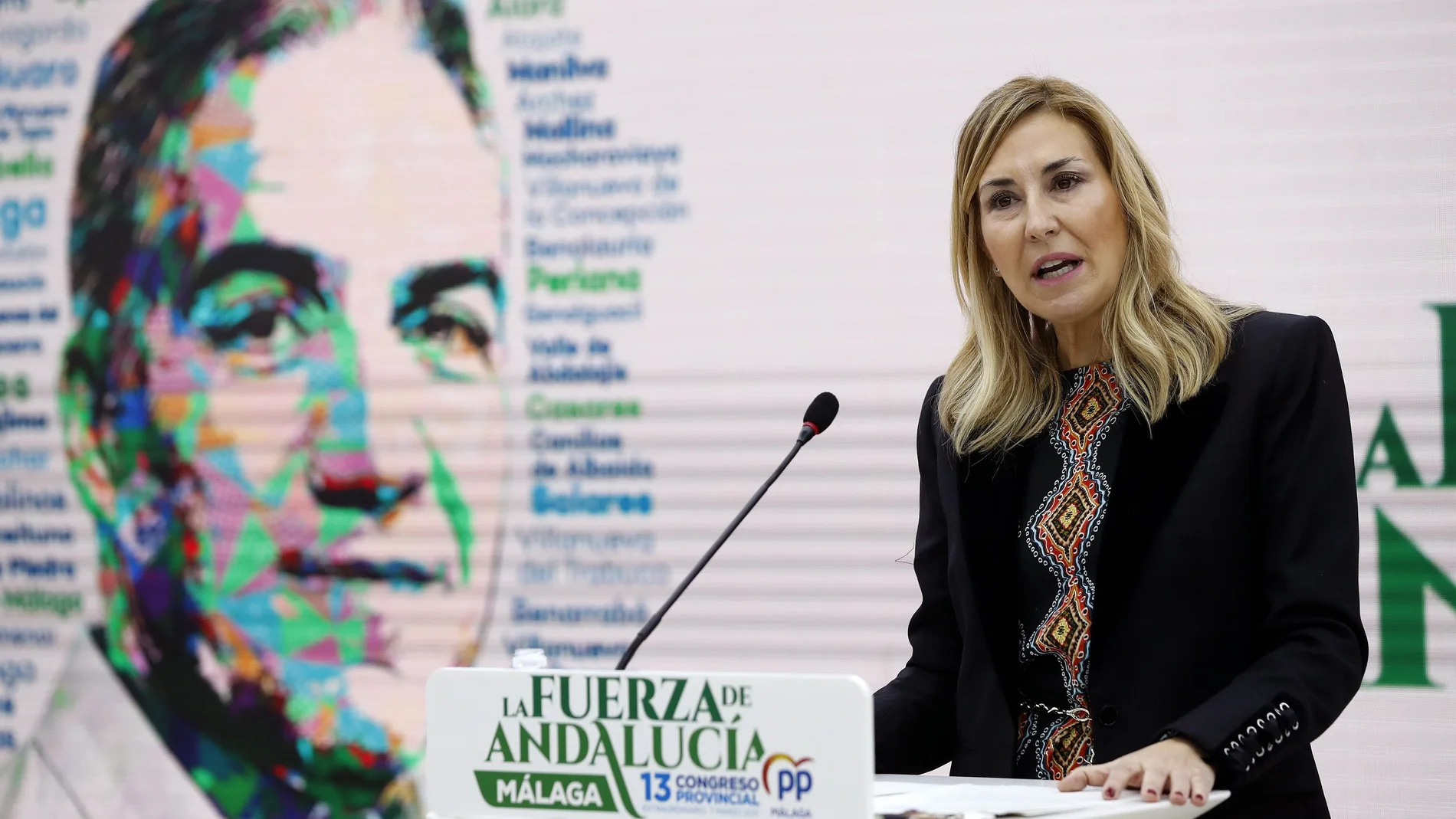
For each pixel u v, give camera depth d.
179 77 7.37
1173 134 6.39
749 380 6.84
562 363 7.00
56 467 7.44
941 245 6.67
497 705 2.47
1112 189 3.18
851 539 6.75
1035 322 3.42
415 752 7.04
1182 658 2.91
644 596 6.91
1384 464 6.18
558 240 7.00
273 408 7.27
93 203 7.43
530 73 7.04
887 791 2.66
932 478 3.53
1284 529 2.89
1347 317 6.22
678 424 6.90
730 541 6.85
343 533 7.17
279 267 7.27
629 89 6.96
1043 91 3.25
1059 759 3.05
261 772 7.17
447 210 7.11
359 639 7.13
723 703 2.31
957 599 3.28
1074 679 3.05
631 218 6.95
